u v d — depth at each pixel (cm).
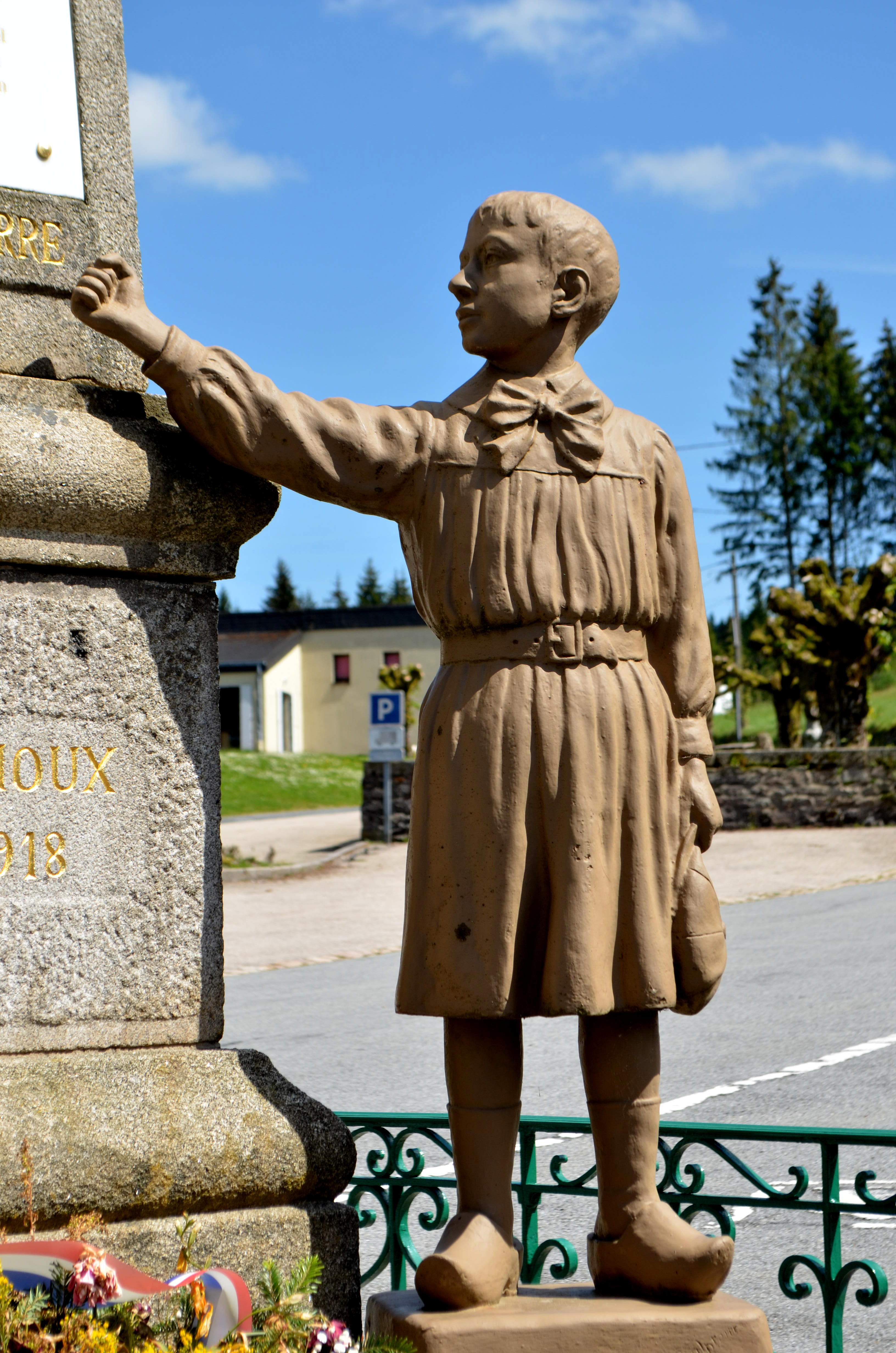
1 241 325
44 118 335
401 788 2508
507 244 325
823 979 1175
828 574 2883
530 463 318
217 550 336
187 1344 266
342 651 5925
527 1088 849
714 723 5238
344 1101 806
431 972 313
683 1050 935
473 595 316
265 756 4728
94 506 314
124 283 313
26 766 310
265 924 1647
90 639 319
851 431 5612
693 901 336
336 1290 327
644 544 329
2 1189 288
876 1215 609
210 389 312
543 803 312
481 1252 307
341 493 320
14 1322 253
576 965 307
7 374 322
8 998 306
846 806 2348
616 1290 321
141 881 322
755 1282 536
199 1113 314
